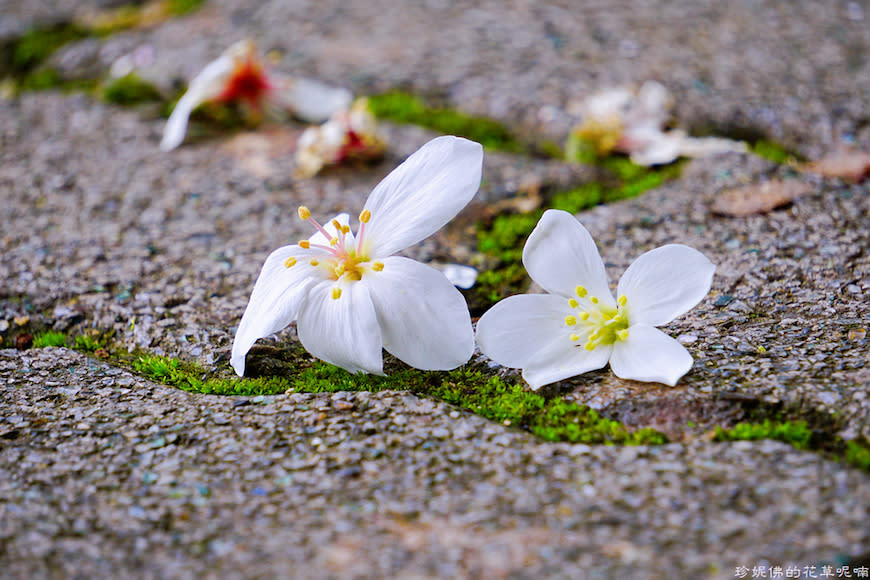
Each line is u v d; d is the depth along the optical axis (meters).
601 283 0.36
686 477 0.34
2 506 0.34
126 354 0.38
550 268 0.36
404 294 0.36
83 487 0.34
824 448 0.35
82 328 0.39
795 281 0.38
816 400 0.35
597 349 0.36
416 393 0.36
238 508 0.34
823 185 0.42
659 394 0.36
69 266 0.41
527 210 0.42
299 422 0.36
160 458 0.35
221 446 0.35
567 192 0.43
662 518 0.33
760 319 0.37
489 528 0.33
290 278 0.37
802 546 0.33
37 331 0.39
